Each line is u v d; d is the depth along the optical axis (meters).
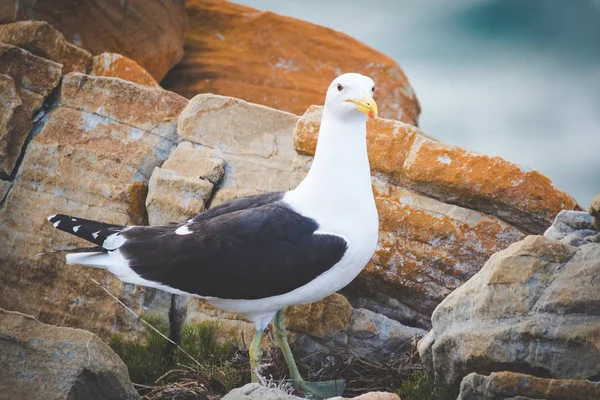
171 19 17.42
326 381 10.66
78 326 11.66
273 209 9.88
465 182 11.48
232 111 12.71
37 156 12.37
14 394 8.88
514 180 11.40
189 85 18.53
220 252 9.69
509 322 9.04
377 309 11.98
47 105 12.96
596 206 9.29
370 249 9.97
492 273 9.30
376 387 10.70
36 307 11.81
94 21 15.98
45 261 11.90
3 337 9.08
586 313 8.72
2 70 12.67
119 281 11.67
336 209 9.79
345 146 9.81
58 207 12.17
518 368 8.86
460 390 8.86
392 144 11.81
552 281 9.04
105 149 12.52
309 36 19.67
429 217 11.56
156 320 11.47
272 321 11.26
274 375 10.85
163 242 9.90
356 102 9.57
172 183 11.88
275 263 9.62
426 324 11.91
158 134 12.79
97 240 10.13
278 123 12.73
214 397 10.19
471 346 9.05
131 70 14.57
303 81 18.95
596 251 9.05
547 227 11.48
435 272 11.53
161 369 11.08
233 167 12.38
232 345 11.17
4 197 12.23
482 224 11.52
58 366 9.01
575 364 8.58
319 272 9.71
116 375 9.26
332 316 11.13
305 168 12.05
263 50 19.31
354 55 19.62
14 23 14.08
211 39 19.36
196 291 9.84
